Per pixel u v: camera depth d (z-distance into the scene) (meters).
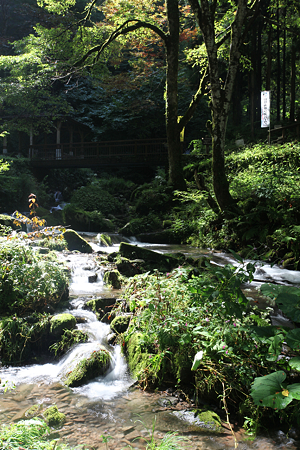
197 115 27.50
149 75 24.14
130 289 4.88
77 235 9.80
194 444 2.73
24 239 5.91
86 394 3.50
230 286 3.34
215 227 11.22
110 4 17.91
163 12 20.92
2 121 22.78
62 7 18.89
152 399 3.42
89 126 26.64
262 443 2.76
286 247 8.48
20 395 3.44
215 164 10.49
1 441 2.29
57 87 27.28
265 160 12.48
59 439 2.75
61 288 5.50
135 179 26.58
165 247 11.54
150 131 27.75
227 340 3.28
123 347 4.21
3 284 4.86
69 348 4.28
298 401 2.87
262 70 27.70
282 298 3.07
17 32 28.58
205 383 3.32
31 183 19.08
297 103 31.02
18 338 4.32
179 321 3.61
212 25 9.66
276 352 2.90
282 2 18.62
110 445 2.70
